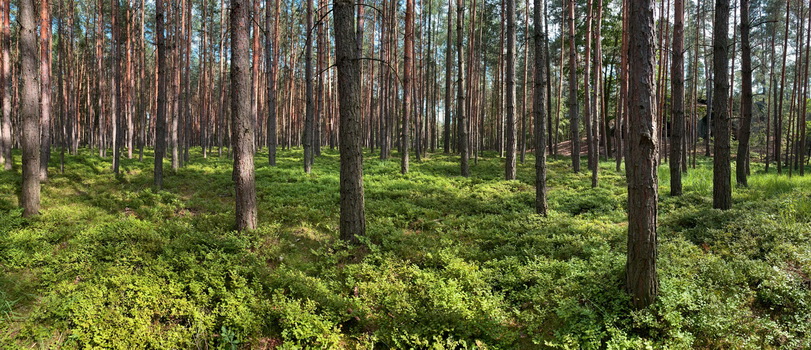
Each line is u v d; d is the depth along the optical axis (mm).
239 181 8070
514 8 14984
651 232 4906
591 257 6547
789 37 28984
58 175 15328
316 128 27781
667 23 18984
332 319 5234
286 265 6879
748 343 4352
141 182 14695
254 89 23109
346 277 6469
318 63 26609
